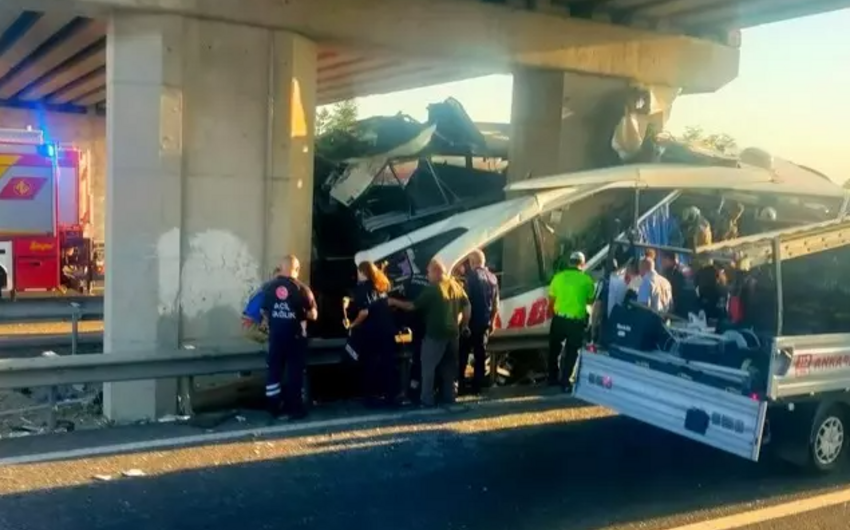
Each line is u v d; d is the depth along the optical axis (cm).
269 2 1006
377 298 941
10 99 2683
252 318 898
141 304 957
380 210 1353
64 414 943
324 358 970
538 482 704
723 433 684
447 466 739
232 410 928
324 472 711
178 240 969
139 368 862
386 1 1117
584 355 824
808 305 724
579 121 1350
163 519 596
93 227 2900
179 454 750
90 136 2903
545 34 1276
